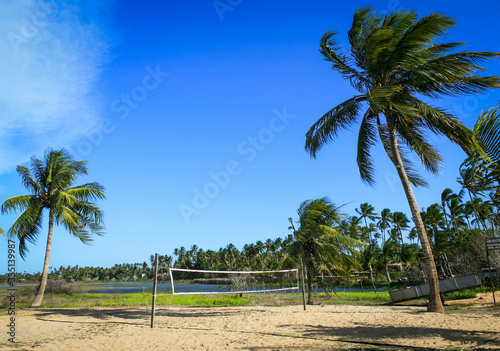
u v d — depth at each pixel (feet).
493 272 59.41
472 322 23.43
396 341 18.40
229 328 25.00
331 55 36.37
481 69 29.09
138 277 492.95
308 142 37.50
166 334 22.71
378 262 151.02
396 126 37.37
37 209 49.39
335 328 23.75
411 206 32.89
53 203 47.91
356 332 21.76
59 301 53.36
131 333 23.25
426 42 30.99
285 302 50.90
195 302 54.08
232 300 55.62
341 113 34.99
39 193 50.55
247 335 21.86
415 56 31.65
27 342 20.49
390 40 30.86
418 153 36.91
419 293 39.55
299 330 23.34
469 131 30.09
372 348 16.87
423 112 32.40
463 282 37.65
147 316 33.63
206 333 22.90
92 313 36.81
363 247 44.06
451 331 20.44
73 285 76.48
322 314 31.89
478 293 47.73
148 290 111.45
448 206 127.95
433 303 30.83
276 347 17.87
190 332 23.36
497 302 35.06
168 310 40.27
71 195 49.52
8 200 46.91
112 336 22.21
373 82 34.35
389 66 32.30
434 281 31.17
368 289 99.71
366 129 38.40
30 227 49.60
